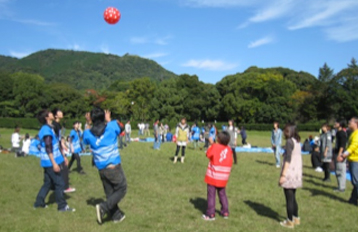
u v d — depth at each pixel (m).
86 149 17.39
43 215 5.64
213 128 15.19
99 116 5.08
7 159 12.79
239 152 17.81
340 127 8.50
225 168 5.62
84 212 5.88
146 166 11.47
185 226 5.26
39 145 6.23
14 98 55.28
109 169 5.03
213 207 5.63
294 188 5.33
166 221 5.49
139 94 56.78
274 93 53.12
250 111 52.88
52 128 5.96
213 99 57.41
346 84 48.41
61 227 5.04
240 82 56.25
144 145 21.22
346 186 9.28
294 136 5.39
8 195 6.95
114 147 5.11
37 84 56.22
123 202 6.64
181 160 12.69
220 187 5.68
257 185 8.73
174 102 57.12
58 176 5.88
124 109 53.88
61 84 61.72
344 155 7.12
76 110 53.97
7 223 5.16
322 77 72.56
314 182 9.63
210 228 5.20
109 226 5.15
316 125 45.62
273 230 5.23
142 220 5.50
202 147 20.58
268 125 48.50
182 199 6.98
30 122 47.78
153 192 7.57
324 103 50.97
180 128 12.58
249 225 5.43
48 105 54.09
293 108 52.69
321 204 7.09
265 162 13.69
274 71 68.19
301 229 5.36
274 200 7.16
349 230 5.43
